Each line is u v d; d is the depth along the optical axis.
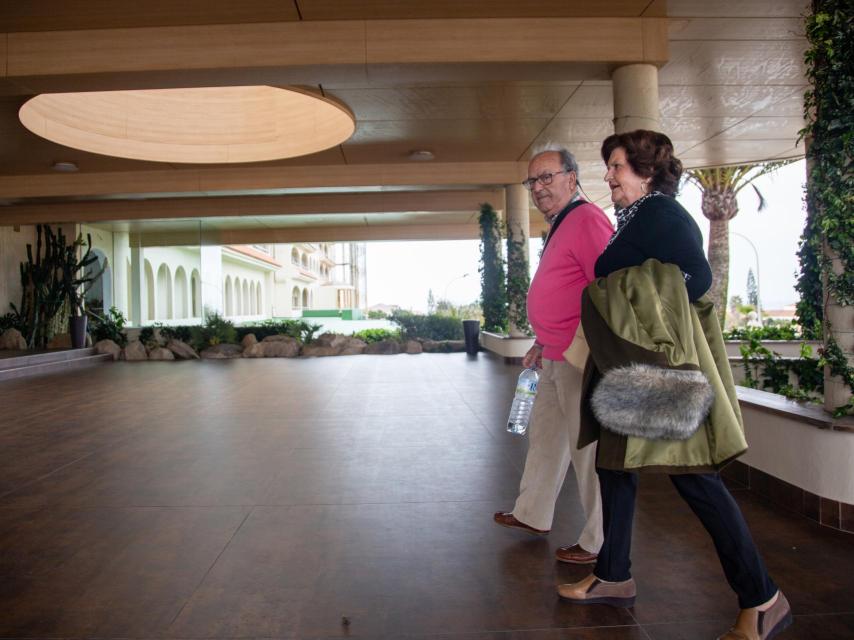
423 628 2.27
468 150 10.61
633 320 2.02
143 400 8.08
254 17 5.77
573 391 2.71
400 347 15.53
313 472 4.44
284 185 11.62
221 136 11.12
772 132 9.91
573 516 3.46
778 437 3.56
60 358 12.96
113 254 17.58
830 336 3.31
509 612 2.38
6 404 7.88
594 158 11.13
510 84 7.51
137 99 10.59
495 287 13.79
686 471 2.00
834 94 3.24
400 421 6.33
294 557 2.95
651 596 2.48
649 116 6.02
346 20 5.88
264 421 6.45
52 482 4.29
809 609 2.34
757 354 5.74
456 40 5.90
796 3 5.66
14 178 11.73
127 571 2.81
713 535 2.08
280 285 37.22
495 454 4.89
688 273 2.13
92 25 5.83
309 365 12.70
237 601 2.51
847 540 3.02
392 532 3.25
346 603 2.48
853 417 3.25
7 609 2.47
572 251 2.66
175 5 5.51
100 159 10.64
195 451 5.15
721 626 2.25
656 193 2.23
